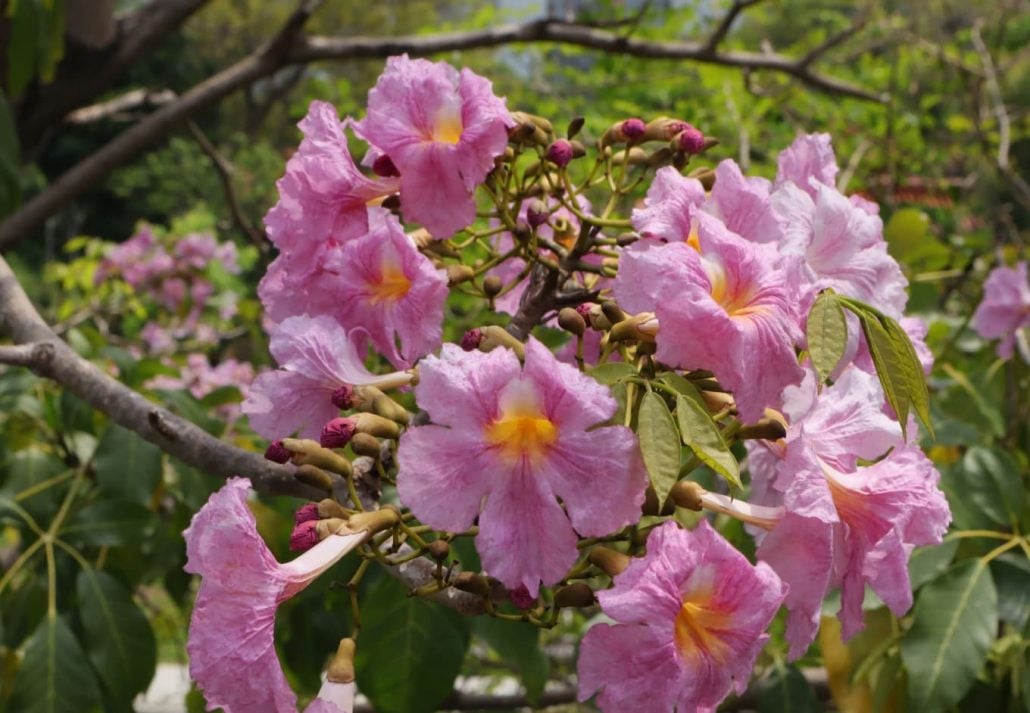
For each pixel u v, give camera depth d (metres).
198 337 2.06
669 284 0.45
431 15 8.50
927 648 0.71
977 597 0.72
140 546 0.89
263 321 1.96
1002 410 1.07
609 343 0.48
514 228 0.54
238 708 0.43
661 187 0.49
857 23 1.93
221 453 0.58
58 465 0.88
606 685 0.42
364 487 0.52
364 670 0.76
